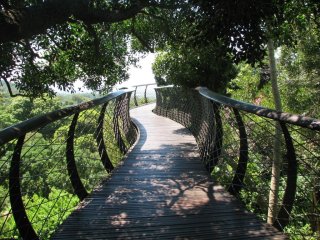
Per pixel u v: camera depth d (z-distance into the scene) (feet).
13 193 7.20
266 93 37.83
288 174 7.97
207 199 11.25
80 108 10.94
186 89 28.89
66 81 23.36
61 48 19.99
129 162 16.84
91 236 8.61
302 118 6.88
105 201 11.19
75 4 14.58
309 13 15.62
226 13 10.75
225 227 8.98
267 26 14.46
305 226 13.92
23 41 18.57
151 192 12.11
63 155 12.12
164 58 29.89
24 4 16.34
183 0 17.54
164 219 9.64
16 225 7.32
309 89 32.81
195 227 9.05
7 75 18.63
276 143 13.08
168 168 15.62
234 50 11.80
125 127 25.70
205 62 27.27
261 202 15.61
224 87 29.94
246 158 11.27
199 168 15.58
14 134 6.48
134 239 8.43
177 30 24.08
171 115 35.37
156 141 22.85
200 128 21.86
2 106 92.07
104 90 25.85
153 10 23.15
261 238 8.27
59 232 8.86
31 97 21.21
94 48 21.67
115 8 18.67
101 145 15.46
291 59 34.86
